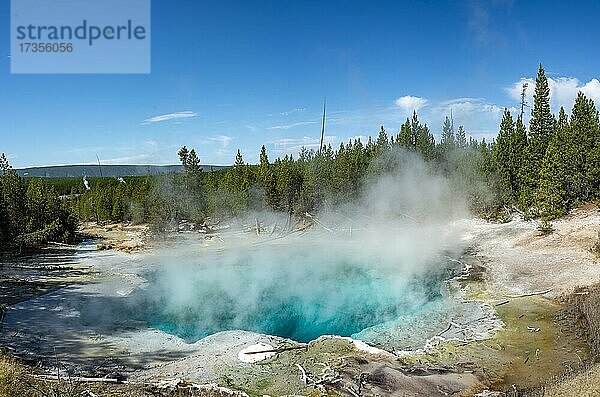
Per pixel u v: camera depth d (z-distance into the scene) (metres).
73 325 22.19
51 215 50.94
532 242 36.91
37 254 42.72
